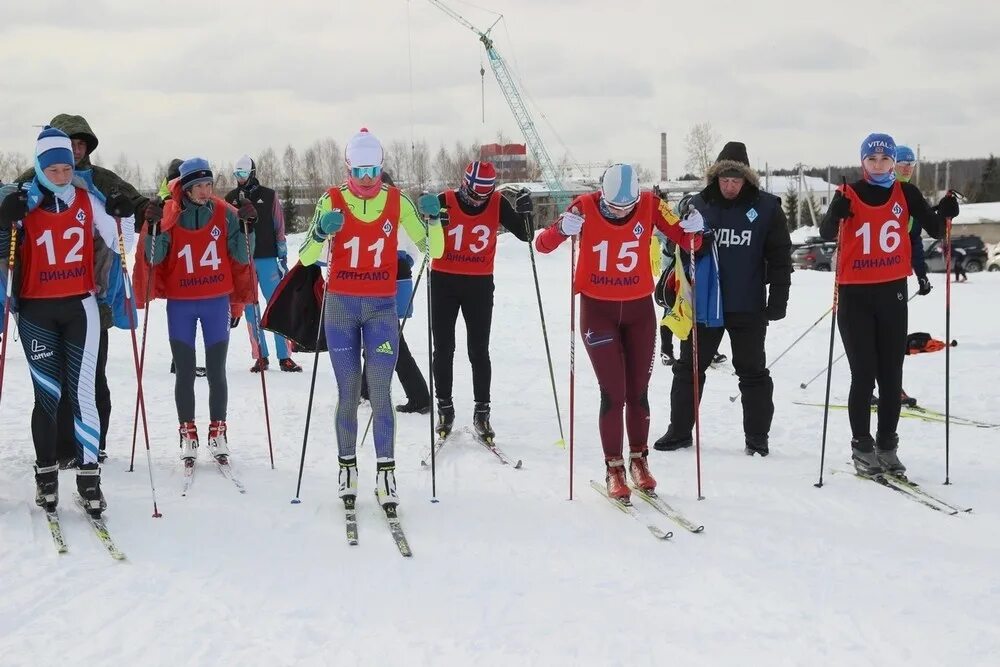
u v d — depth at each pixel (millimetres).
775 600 3172
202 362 8820
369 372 4242
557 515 4141
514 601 3195
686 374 5281
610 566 3520
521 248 31828
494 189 5270
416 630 2959
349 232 4125
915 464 4930
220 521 3986
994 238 46312
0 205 3711
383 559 3596
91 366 4008
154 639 2855
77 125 4312
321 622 3012
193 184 4496
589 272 4301
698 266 5090
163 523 3938
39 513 3980
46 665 2672
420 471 4914
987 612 3055
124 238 4277
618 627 2982
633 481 4469
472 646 2848
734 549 3680
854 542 3742
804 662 2730
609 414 4332
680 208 4750
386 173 5293
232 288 4863
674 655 2791
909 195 4641
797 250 30156
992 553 3604
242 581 3344
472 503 4328
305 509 4203
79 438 3949
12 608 3035
